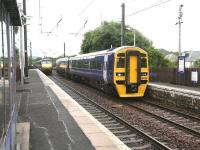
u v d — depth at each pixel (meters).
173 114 16.36
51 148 8.53
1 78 5.15
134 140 10.98
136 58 21.67
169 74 33.47
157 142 10.17
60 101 17.98
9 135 6.24
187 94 18.72
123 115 16.02
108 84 23.80
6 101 5.93
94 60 27.91
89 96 24.36
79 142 9.10
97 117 15.34
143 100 21.77
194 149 10.05
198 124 13.97
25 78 31.86
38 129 10.83
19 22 9.45
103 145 8.72
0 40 5.09
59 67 57.81
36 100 18.47
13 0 5.94
